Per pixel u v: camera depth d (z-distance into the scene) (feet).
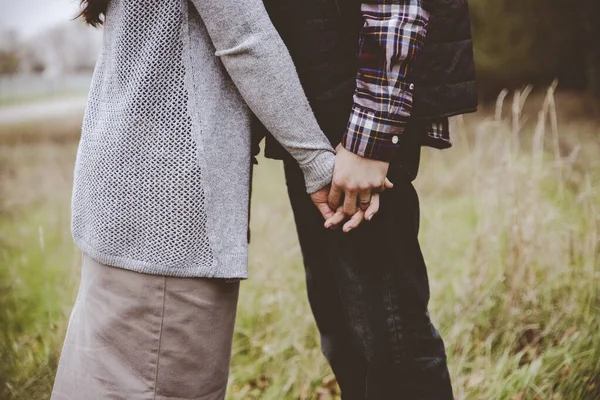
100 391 3.73
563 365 6.20
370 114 3.68
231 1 3.44
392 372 4.37
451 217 10.70
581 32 23.35
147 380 3.71
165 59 3.53
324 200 3.95
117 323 3.71
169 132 3.54
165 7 3.51
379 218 4.12
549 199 8.90
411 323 4.28
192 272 3.62
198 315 3.71
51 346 7.03
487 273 7.72
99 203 3.67
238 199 3.72
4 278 9.22
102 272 3.77
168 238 3.59
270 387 6.46
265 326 7.57
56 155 18.12
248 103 3.65
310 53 3.89
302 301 7.70
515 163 8.18
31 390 6.39
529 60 24.11
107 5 3.81
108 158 3.62
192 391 3.80
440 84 3.94
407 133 4.04
